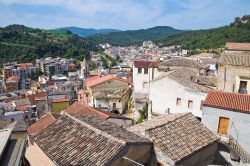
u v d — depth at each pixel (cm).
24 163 2108
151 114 4319
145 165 1875
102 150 1576
